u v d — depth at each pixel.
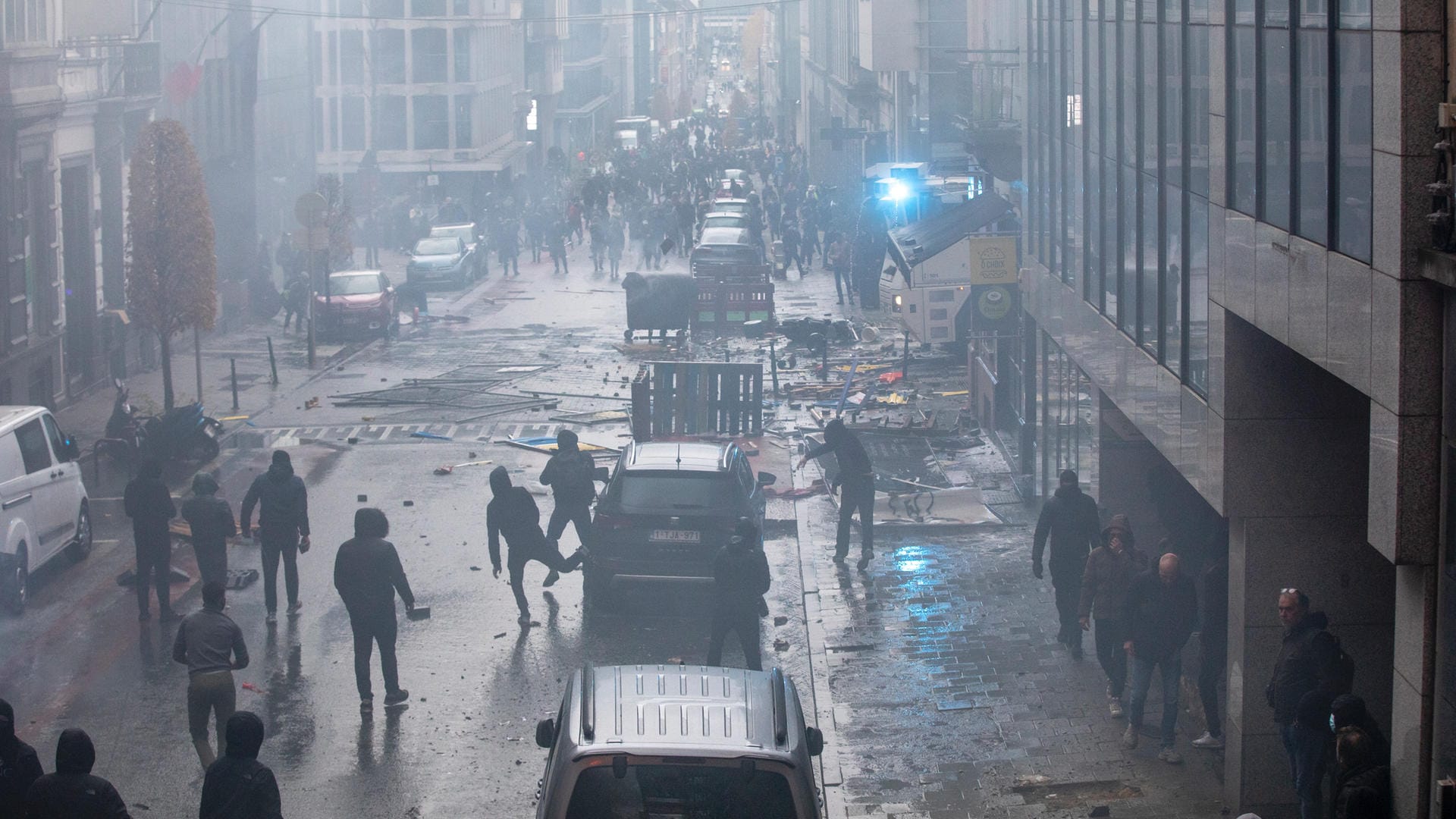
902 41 95.81
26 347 57.88
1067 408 40.34
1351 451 22.34
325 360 74.19
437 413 60.94
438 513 45.06
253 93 93.19
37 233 60.47
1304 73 19.31
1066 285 38.66
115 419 51.88
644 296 76.38
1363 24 17.23
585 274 110.88
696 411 55.00
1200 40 24.92
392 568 28.58
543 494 47.56
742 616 29.38
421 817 24.22
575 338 80.69
